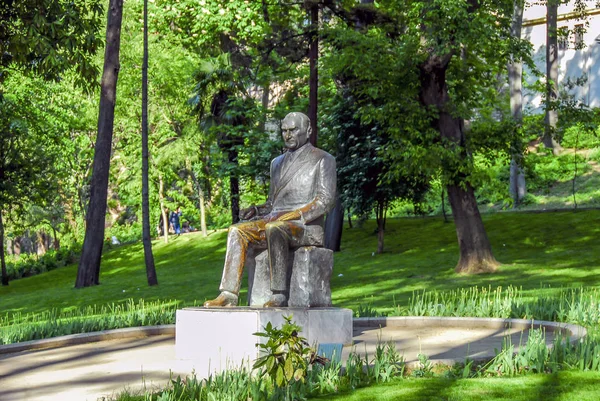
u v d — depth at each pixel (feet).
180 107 135.23
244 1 96.17
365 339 33.86
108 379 26.66
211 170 134.31
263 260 31.12
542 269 68.90
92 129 145.69
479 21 64.69
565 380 22.34
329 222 98.94
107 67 86.74
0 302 88.48
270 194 32.86
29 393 24.62
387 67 69.41
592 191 107.34
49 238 183.62
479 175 68.64
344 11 79.71
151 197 151.94
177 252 125.08
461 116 70.95
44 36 55.06
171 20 111.34
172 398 20.94
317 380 22.95
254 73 99.30
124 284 87.35
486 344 31.32
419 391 21.75
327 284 31.50
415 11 68.85
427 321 39.22
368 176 89.45
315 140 77.46
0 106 107.04
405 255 88.07
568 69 139.13
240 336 27.25
